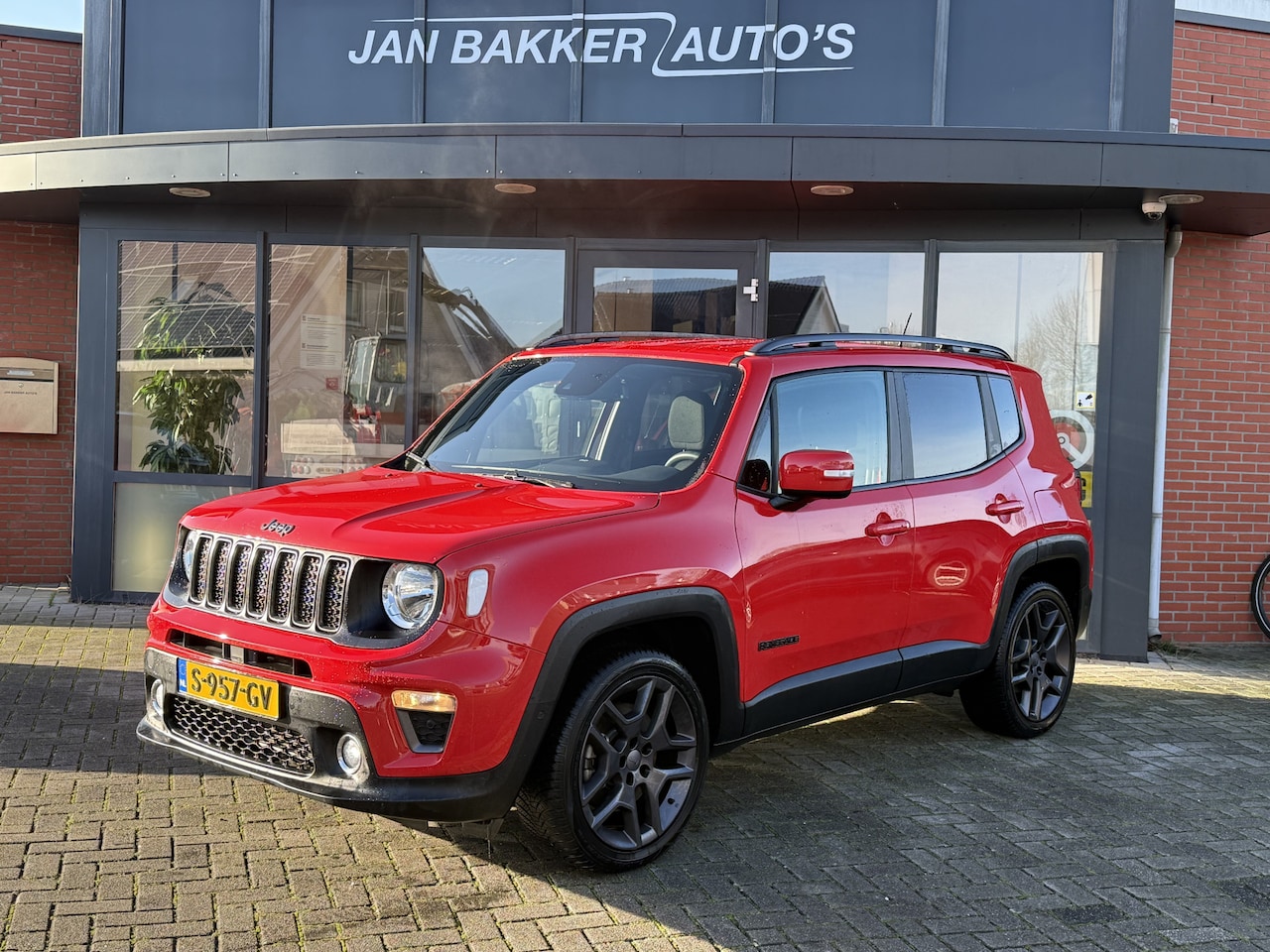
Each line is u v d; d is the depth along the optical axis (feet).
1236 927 12.00
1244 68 29.45
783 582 14.06
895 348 17.01
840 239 26.99
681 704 13.17
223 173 24.89
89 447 28.17
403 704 11.10
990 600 17.47
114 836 13.47
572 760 11.98
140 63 28.40
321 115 27.99
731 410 14.25
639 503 13.09
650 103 27.37
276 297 28.19
